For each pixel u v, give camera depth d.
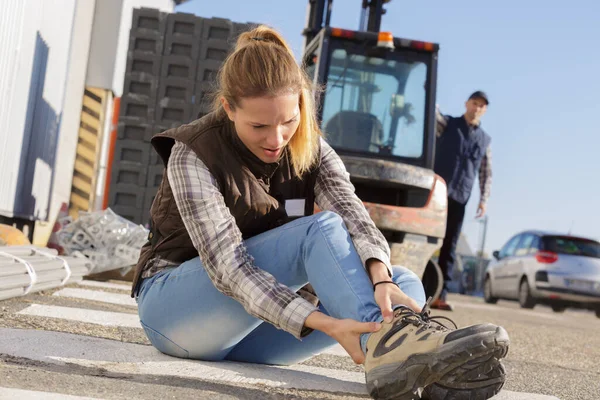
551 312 14.05
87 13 9.91
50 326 3.18
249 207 2.36
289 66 2.16
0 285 3.54
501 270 15.23
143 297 2.53
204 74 9.12
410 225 6.95
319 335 2.60
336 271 2.13
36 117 7.78
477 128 8.57
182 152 2.33
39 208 8.51
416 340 1.92
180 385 2.17
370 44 7.50
